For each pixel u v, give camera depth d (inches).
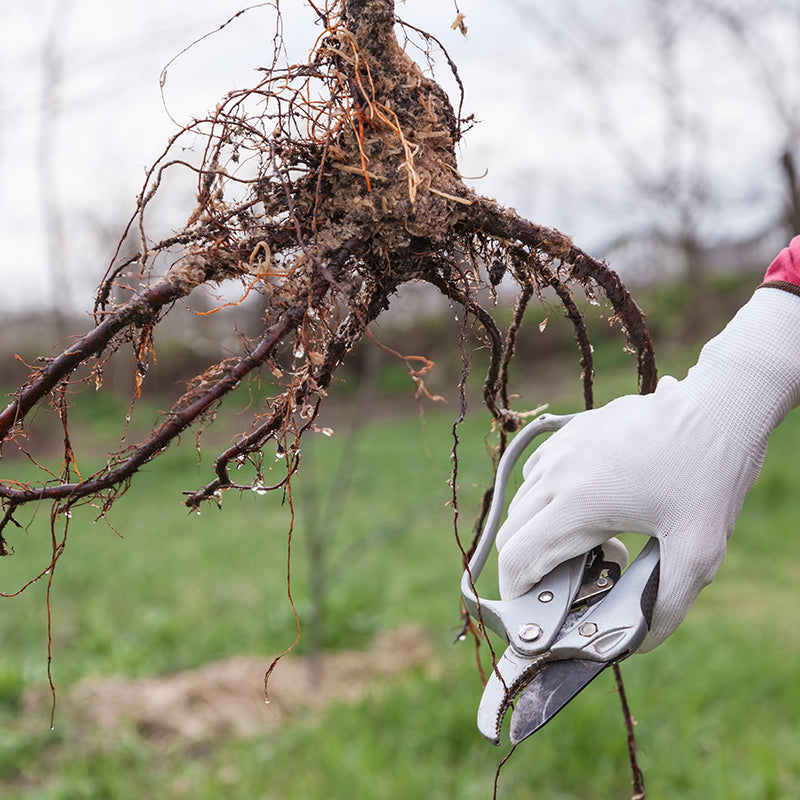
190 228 37.1
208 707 163.3
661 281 485.1
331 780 125.6
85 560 299.0
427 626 208.1
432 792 124.7
